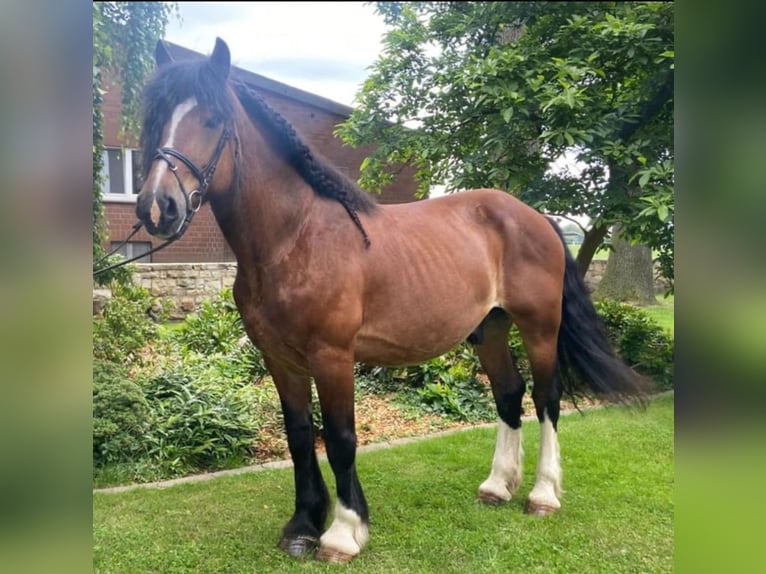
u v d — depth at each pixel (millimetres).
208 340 5945
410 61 5605
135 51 6367
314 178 2426
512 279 2963
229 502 3105
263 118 2332
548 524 2832
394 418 4688
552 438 3066
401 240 2619
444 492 3250
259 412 4254
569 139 4293
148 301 6516
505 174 4816
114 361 4496
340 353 2367
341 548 2465
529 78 4707
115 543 2648
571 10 5414
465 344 5430
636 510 2992
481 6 5688
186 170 2027
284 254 2318
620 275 11758
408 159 5805
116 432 3535
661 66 4609
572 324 3137
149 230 1971
